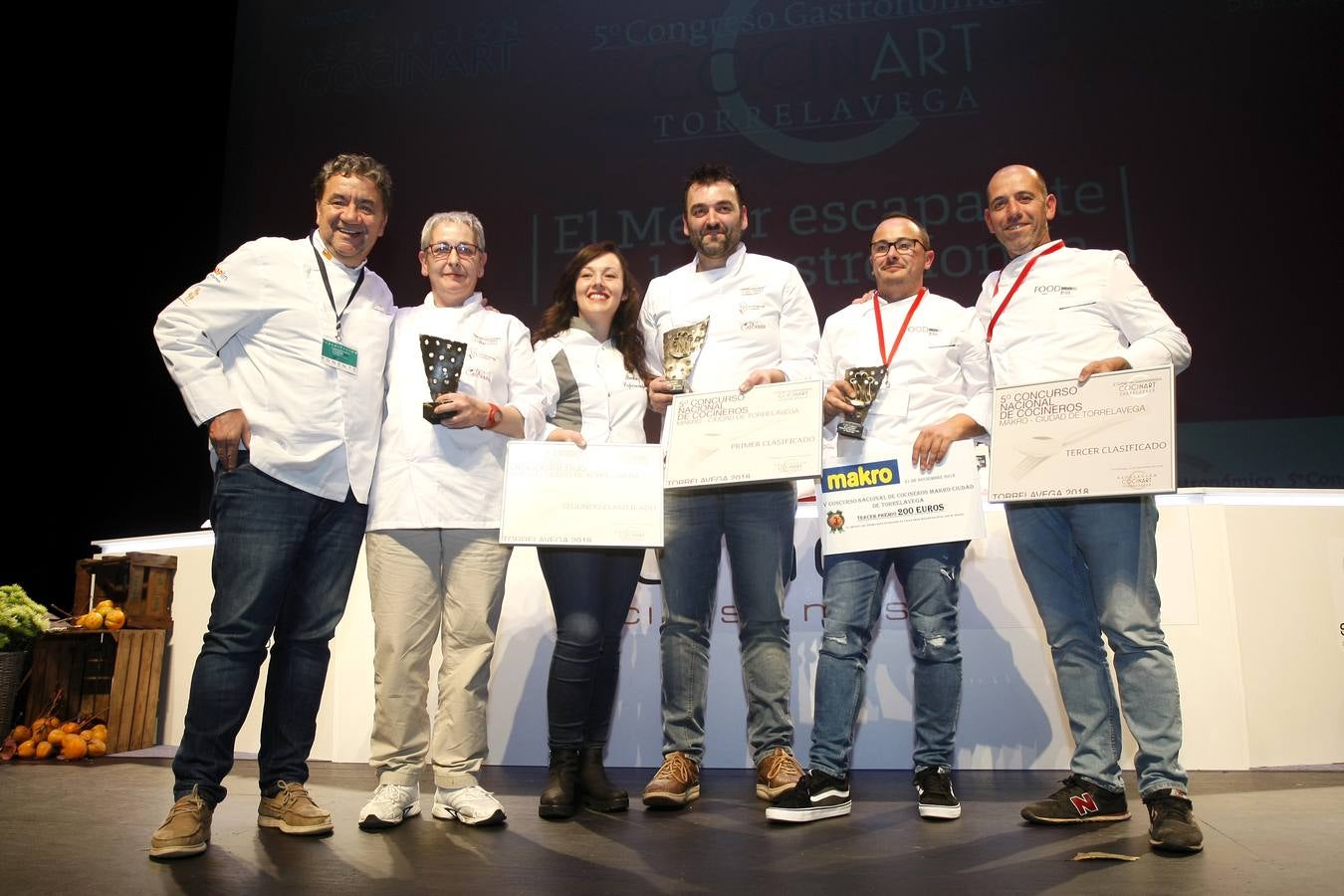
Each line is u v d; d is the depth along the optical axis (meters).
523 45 5.51
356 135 5.55
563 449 2.33
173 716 3.70
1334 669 3.02
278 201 5.54
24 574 4.48
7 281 4.40
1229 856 1.76
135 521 4.86
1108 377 2.08
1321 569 3.07
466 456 2.30
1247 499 3.08
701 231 2.53
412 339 2.35
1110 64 5.03
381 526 2.24
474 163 5.45
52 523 4.57
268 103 5.63
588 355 2.54
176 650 3.74
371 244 2.29
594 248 2.57
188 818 1.87
